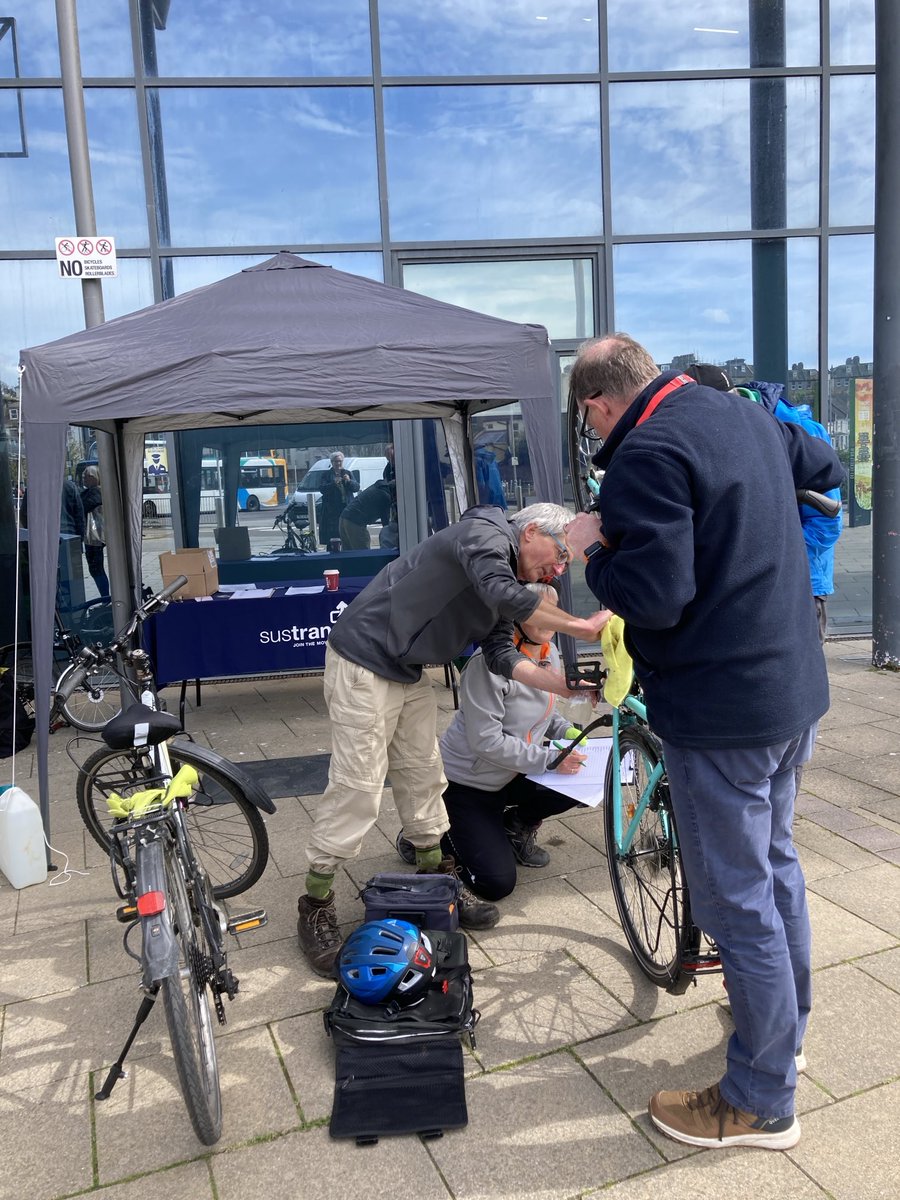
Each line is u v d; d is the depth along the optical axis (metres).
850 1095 2.20
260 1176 2.04
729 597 1.84
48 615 3.91
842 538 7.52
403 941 2.49
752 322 7.41
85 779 3.39
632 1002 2.62
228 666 5.81
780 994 1.95
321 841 2.86
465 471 6.06
